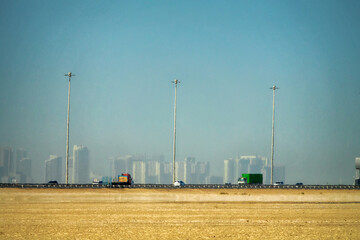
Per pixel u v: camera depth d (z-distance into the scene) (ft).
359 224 183.32
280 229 166.30
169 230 160.45
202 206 252.42
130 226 169.99
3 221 181.57
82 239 142.82
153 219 190.90
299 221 189.67
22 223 176.45
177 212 219.20
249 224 178.50
